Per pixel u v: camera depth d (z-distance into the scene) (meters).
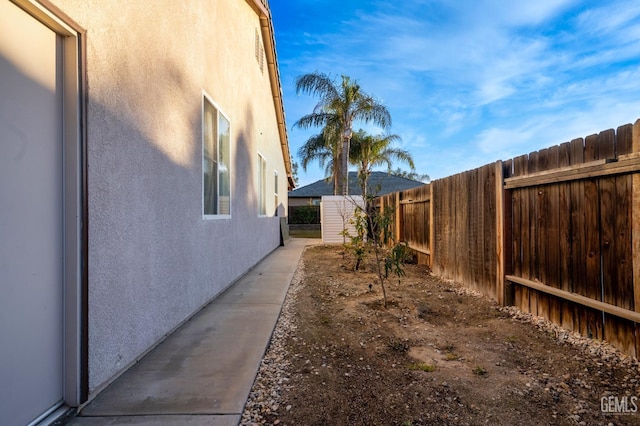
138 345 2.93
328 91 15.44
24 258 1.89
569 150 3.32
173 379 2.59
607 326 2.96
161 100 3.41
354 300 4.93
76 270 2.20
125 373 2.68
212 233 4.91
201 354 3.06
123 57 2.74
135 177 2.91
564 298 3.35
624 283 2.76
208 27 4.85
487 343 3.28
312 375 2.69
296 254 10.33
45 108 2.05
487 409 2.19
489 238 4.75
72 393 2.17
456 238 5.79
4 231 1.78
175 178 3.72
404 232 8.80
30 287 1.93
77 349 2.19
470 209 5.30
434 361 2.91
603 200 2.96
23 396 1.87
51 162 2.09
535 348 3.12
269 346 3.29
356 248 7.46
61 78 2.18
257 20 8.33
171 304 3.59
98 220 2.40
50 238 2.08
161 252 3.38
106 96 2.51
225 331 3.65
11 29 1.84
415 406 2.24
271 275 6.81
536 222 3.86
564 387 2.43
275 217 12.10
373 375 2.68
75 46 2.22
